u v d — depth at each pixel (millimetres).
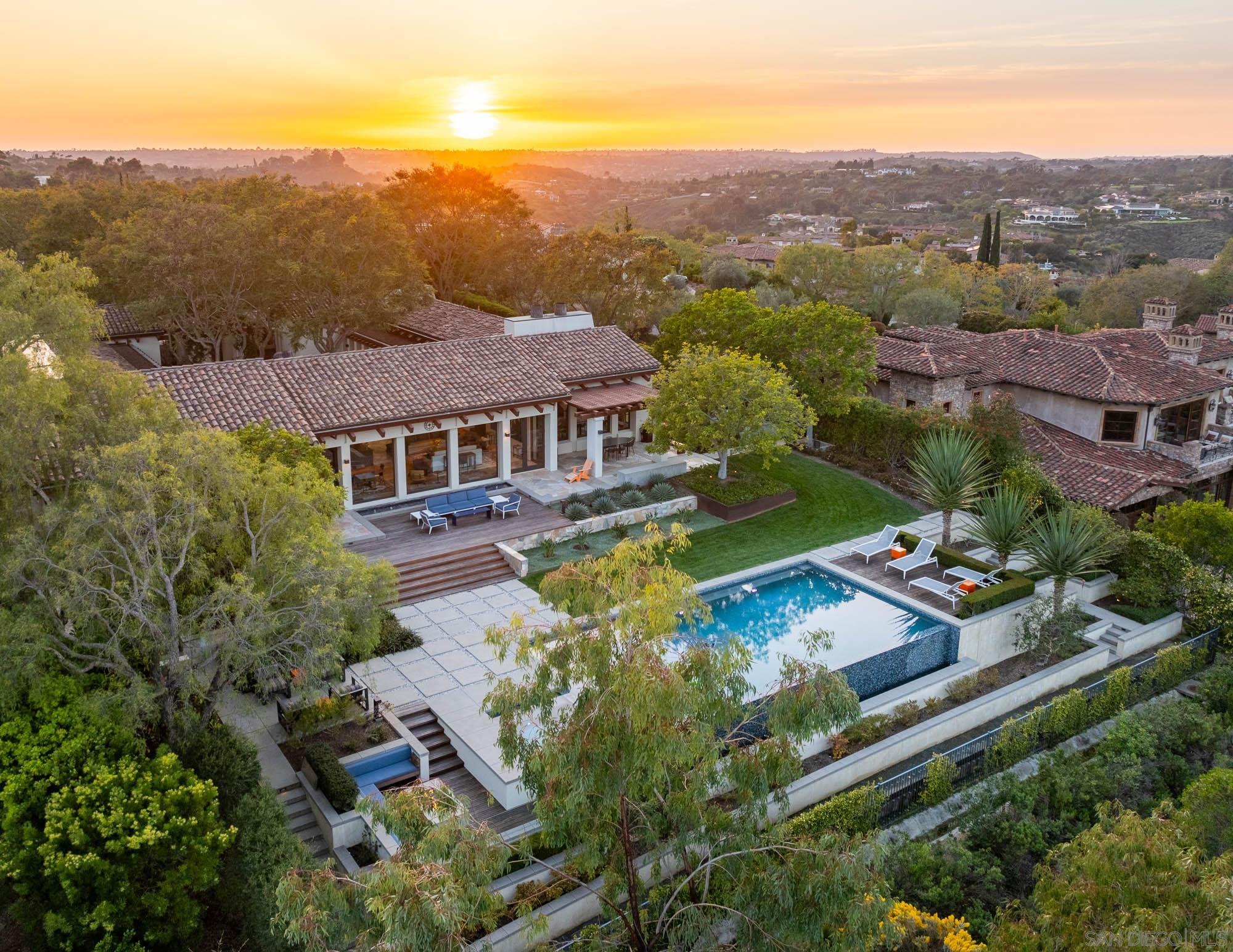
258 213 41781
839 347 36094
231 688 17312
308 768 16891
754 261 112625
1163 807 14859
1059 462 32500
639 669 9656
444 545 26266
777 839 10719
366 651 17094
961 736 21094
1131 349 39969
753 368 30547
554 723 10875
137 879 12953
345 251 39219
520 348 33344
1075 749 20703
